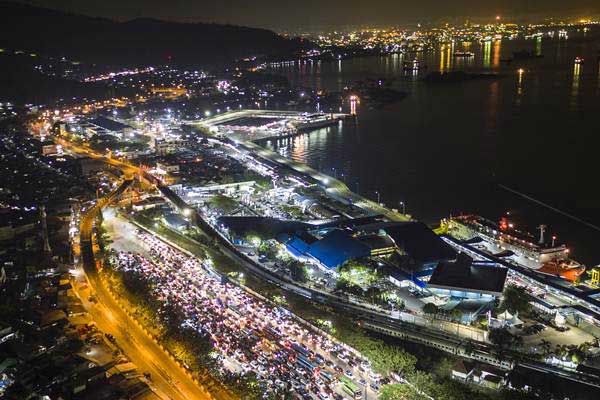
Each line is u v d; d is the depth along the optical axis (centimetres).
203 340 19125
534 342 19712
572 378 17575
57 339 19225
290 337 19988
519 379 17388
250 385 16750
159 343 19575
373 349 18512
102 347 19225
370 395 16812
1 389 17112
